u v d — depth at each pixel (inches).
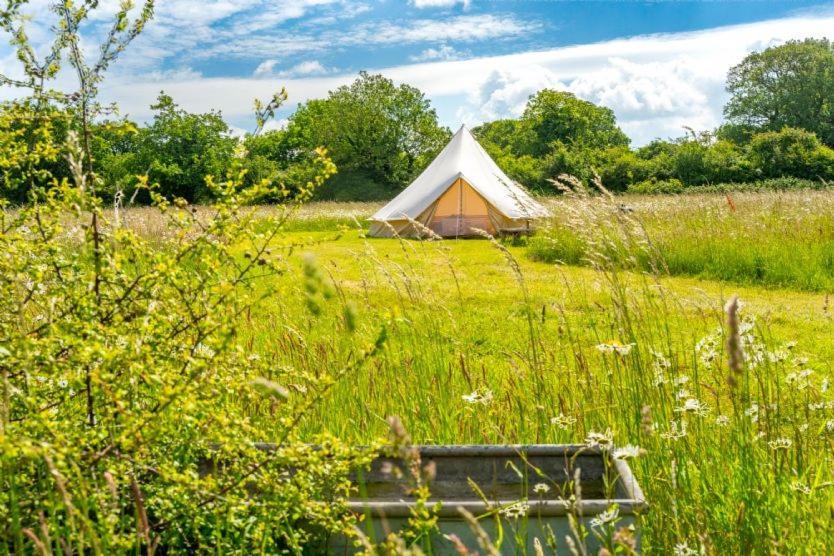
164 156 1978.3
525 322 292.2
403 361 169.9
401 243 183.9
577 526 89.0
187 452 97.0
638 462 117.0
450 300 351.6
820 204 576.4
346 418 148.2
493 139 3346.5
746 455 120.5
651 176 1508.4
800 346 261.1
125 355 83.7
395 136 2539.4
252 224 100.5
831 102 2546.8
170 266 94.2
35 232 101.0
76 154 79.4
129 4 99.9
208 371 89.4
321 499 93.3
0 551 78.0
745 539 104.3
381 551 90.0
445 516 90.1
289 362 164.7
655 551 106.5
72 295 94.4
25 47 98.3
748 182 1593.3
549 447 109.2
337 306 228.2
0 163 101.5
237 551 87.7
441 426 148.6
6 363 85.0
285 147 2817.4
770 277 406.6
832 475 113.7
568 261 504.4
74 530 69.2
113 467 80.8
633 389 137.1
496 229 758.5
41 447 67.1
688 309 245.8
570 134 2790.4
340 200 2380.7
